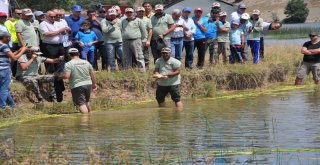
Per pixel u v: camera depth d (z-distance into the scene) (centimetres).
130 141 1738
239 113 2256
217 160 1473
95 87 2467
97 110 2519
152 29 2970
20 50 2381
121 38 2928
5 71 2314
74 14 2891
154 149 1614
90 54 2883
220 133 1828
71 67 2395
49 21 2698
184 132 1866
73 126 2059
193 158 1499
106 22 2906
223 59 3334
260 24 3453
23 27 2580
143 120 2148
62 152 1573
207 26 3272
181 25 3020
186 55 3131
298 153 1529
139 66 2933
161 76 2480
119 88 2833
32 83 2544
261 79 3250
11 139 1742
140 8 2938
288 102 2547
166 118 2184
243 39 3403
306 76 3247
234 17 3406
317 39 3197
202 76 3050
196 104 2606
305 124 1950
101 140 1767
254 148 1598
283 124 1961
